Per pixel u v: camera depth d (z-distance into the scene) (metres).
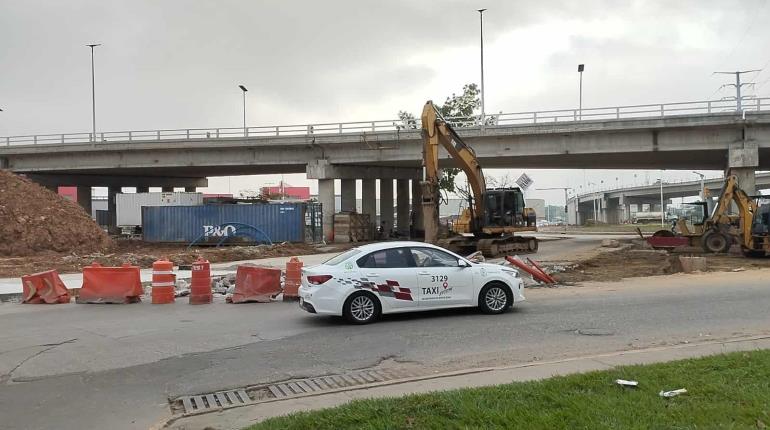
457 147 29.72
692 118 38.16
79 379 8.08
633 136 40.22
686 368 6.86
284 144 47.84
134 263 27.64
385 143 46.16
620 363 7.52
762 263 25.28
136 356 9.39
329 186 48.47
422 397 5.97
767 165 51.88
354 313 11.84
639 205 191.75
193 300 15.53
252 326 11.92
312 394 6.75
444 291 12.38
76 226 35.09
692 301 14.18
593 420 5.04
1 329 11.96
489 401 5.72
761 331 10.26
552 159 45.66
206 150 50.91
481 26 50.19
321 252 36.06
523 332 10.61
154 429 5.86
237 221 41.97
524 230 32.78
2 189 34.84
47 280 16.02
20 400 7.14
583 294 15.90
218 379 7.96
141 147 51.16
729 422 4.93
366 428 5.13
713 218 30.94
